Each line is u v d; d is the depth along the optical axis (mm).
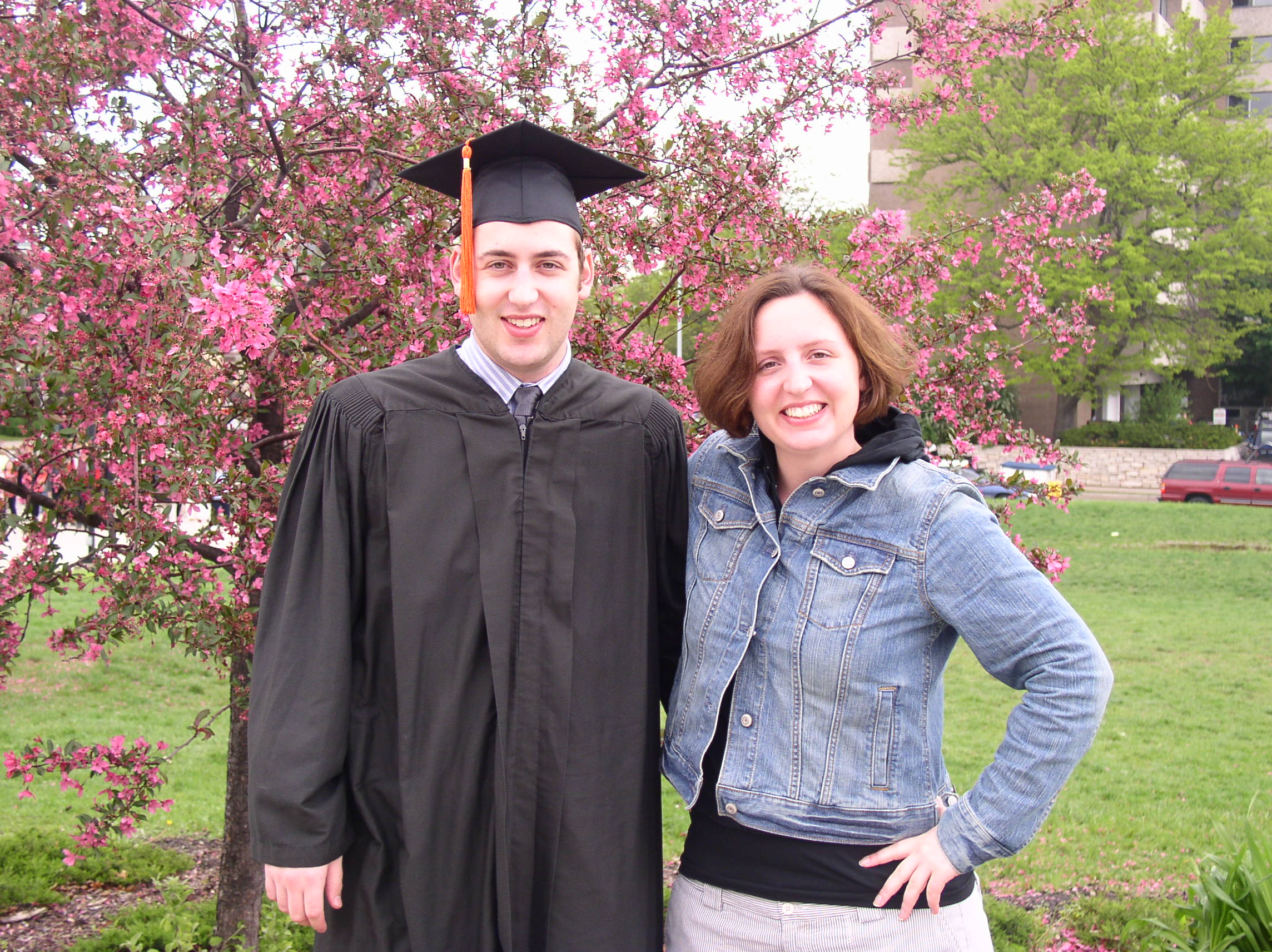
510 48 3488
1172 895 4641
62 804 5488
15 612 3162
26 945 4004
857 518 1853
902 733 1822
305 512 1928
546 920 1934
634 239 3385
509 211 2041
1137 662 9617
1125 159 23609
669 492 2131
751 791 1866
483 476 1952
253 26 3389
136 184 2826
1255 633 10898
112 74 3098
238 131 3111
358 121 3145
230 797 3670
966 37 4027
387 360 2916
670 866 4898
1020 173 24234
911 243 3832
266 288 2555
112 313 2688
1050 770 1691
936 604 1798
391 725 1934
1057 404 31734
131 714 7230
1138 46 24453
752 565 1923
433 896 1891
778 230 3416
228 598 3066
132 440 2631
